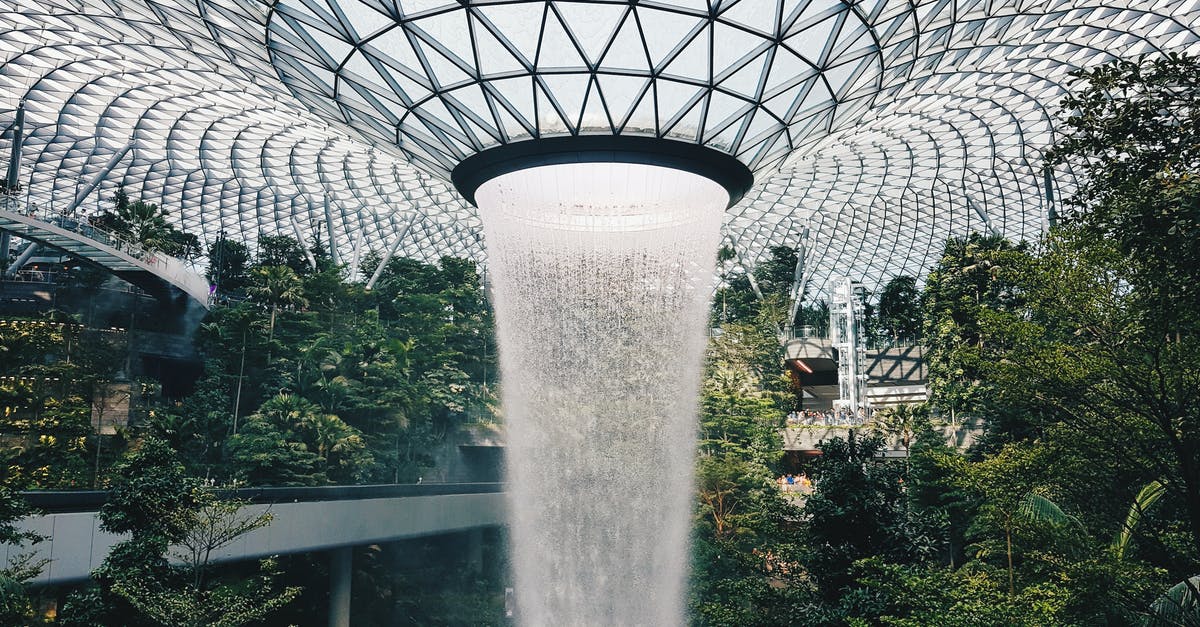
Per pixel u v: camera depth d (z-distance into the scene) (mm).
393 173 54125
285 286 55875
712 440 43500
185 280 55844
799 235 76125
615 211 30562
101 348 47750
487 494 43281
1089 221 12672
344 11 24016
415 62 25484
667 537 39125
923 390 67625
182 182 60031
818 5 23750
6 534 19484
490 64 25109
